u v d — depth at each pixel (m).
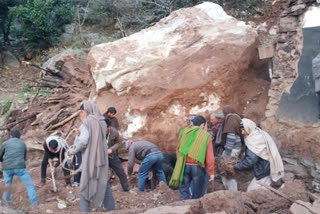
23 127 10.06
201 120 5.43
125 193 6.27
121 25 17.36
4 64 18.50
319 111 6.16
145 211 4.49
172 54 7.92
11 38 20.08
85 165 4.88
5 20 19.02
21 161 5.86
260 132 5.58
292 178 6.07
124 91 8.02
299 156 6.26
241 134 5.98
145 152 6.29
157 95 7.70
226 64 7.62
